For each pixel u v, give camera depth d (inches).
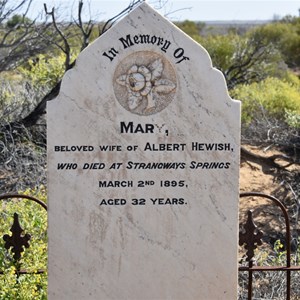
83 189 103.3
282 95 259.8
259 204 181.3
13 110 205.6
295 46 608.7
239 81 303.0
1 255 113.3
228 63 321.7
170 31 101.4
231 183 104.2
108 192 103.4
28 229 121.6
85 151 102.7
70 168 102.9
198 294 106.0
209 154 103.6
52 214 103.4
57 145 102.4
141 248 104.7
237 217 104.7
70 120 102.1
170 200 104.1
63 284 104.7
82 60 101.4
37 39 232.2
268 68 355.6
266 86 285.0
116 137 102.7
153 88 102.1
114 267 104.8
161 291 105.7
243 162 204.4
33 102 222.4
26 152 191.8
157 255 105.0
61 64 237.1
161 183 103.8
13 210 127.7
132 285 105.3
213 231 104.9
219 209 104.6
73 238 103.9
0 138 196.9
